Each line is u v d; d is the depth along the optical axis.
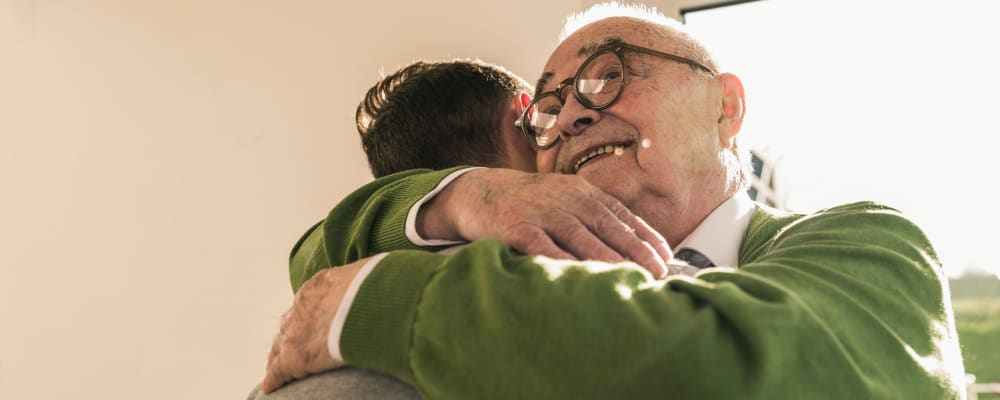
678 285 0.75
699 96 1.19
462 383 0.72
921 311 0.88
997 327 1.95
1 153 2.34
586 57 1.21
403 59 2.34
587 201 0.88
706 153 1.18
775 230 1.14
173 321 2.27
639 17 1.27
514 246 0.86
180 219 2.31
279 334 0.92
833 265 0.88
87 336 2.27
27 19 2.38
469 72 1.42
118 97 2.36
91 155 2.34
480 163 1.38
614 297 0.72
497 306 0.73
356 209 1.08
